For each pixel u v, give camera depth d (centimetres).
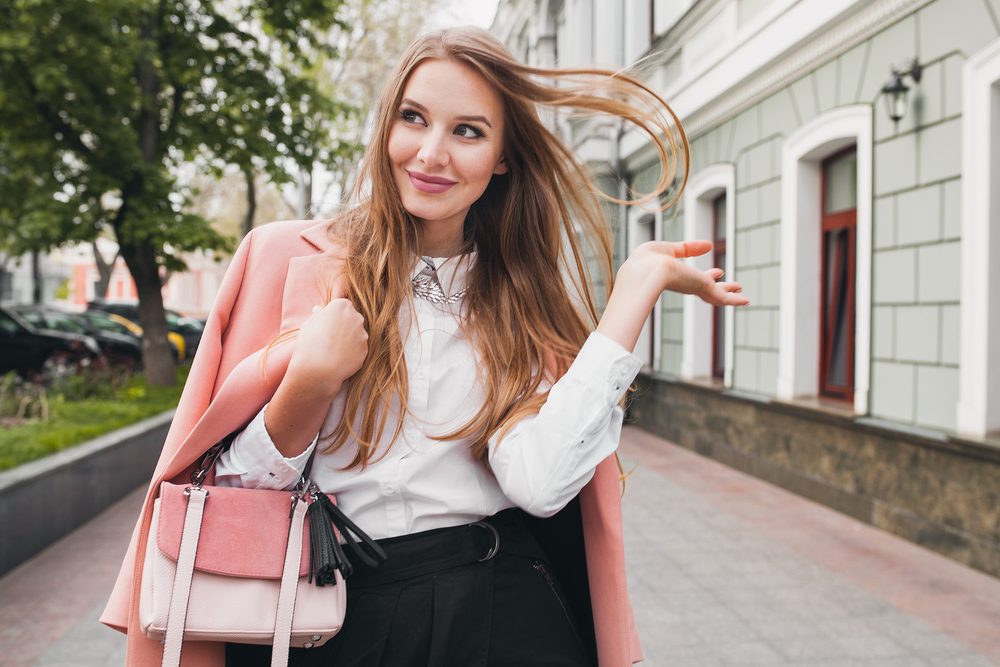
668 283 98
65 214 834
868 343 476
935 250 414
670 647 293
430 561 98
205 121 992
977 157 382
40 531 427
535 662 101
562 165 119
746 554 414
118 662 285
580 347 115
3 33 741
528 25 1417
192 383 100
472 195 102
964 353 391
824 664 278
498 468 99
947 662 280
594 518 112
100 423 645
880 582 367
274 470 91
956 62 396
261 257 106
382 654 94
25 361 1205
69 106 825
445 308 109
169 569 85
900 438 430
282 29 988
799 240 568
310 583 90
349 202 111
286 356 91
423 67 99
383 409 99
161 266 1001
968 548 385
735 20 645
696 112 729
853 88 489
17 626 321
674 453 754
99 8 805
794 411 547
